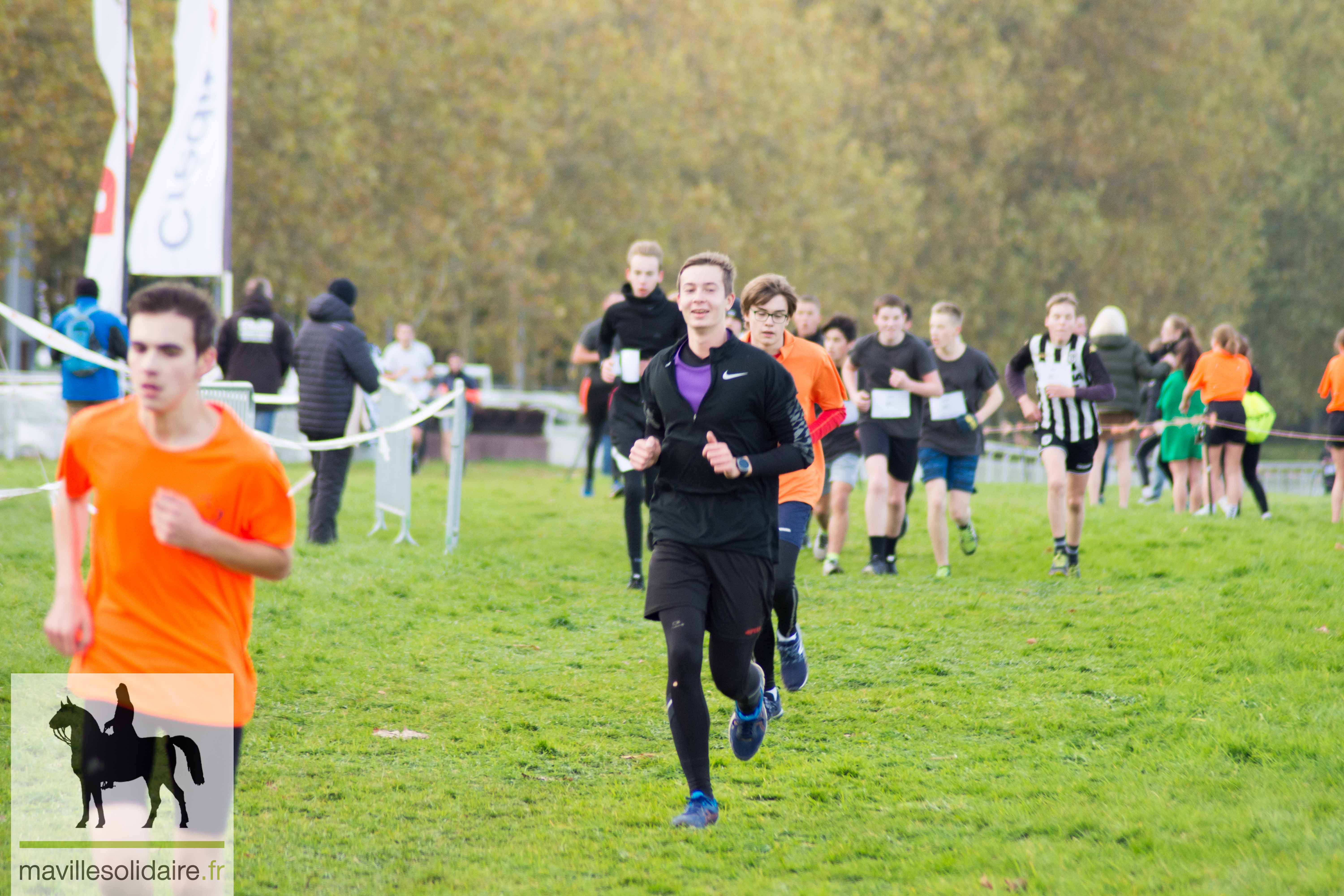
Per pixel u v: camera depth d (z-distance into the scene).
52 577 28.72
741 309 21.75
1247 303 152.88
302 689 21.83
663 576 15.81
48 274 102.69
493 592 31.00
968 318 139.12
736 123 123.25
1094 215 140.88
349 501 49.16
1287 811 15.29
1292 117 163.00
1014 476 100.25
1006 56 137.75
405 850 14.59
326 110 92.19
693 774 15.48
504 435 94.62
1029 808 15.86
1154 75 145.38
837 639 26.48
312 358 36.56
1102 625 27.48
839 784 17.25
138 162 86.88
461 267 109.19
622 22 124.50
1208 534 39.94
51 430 62.19
